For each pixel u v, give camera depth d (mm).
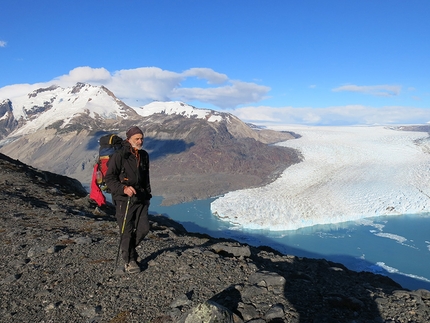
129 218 4391
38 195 12641
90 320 3518
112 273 4645
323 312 3484
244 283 4145
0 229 7477
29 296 4098
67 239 6531
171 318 3400
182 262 4879
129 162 4246
